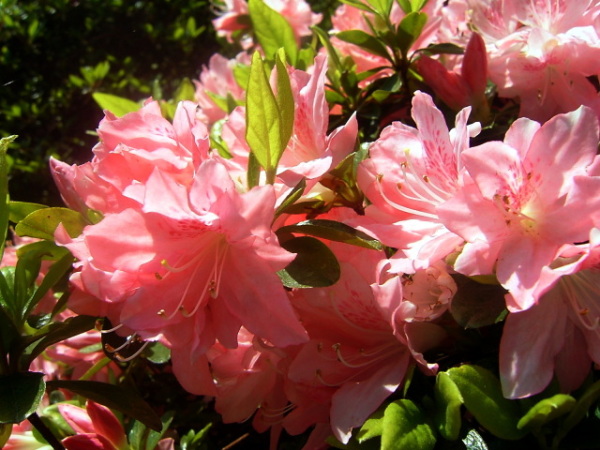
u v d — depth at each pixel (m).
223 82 0.54
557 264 0.26
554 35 0.35
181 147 0.30
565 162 0.26
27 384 0.29
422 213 0.30
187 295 0.28
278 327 0.27
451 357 0.31
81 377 0.40
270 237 0.27
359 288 0.29
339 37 0.42
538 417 0.26
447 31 0.45
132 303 0.28
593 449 0.28
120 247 0.27
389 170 0.31
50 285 0.32
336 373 0.30
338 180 0.33
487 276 0.27
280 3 0.54
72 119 1.02
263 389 0.33
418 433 0.27
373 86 0.43
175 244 0.28
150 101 0.33
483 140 0.38
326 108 0.31
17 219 0.36
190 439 0.39
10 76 1.00
